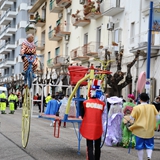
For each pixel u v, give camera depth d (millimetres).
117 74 24688
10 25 73062
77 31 40375
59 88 38781
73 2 41719
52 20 49219
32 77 11016
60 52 46031
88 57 35812
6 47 71188
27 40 11172
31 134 15250
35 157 9953
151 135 9211
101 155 10805
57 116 10961
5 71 78438
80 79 10461
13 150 10984
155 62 24594
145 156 11016
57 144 12562
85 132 8617
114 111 12906
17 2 68875
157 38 24359
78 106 10461
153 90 24531
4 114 30938
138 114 9289
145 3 26438
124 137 12695
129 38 28125
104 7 33156
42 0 52750
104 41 33406
